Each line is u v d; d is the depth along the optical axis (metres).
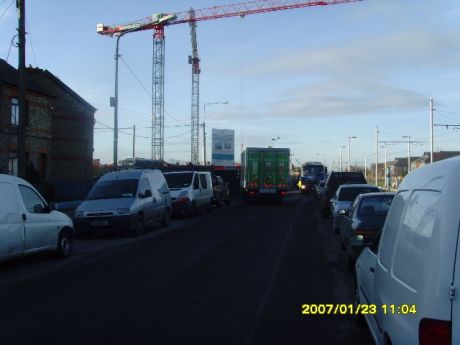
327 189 25.16
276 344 6.09
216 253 13.46
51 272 10.91
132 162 50.72
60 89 42.91
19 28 18.00
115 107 31.08
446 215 3.31
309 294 8.72
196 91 82.31
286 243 15.45
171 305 7.96
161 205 20.16
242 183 38.97
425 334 3.23
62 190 31.72
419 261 3.53
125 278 10.14
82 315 7.38
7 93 31.22
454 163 3.48
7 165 31.17
